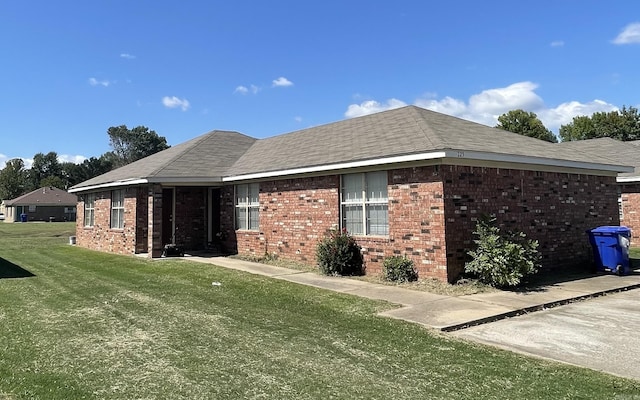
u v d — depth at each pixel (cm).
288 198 1380
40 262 1517
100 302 856
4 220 7338
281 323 691
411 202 1027
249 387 446
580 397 416
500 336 621
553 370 486
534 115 5228
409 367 498
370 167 1110
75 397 425
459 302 812
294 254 1350
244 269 1244
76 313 768
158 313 762
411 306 792
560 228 1226
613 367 497
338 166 1161
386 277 1040
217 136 2055
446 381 457
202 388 445
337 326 671
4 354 552
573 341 595
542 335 625
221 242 1684
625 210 1897
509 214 1090
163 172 1568
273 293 923
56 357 541
